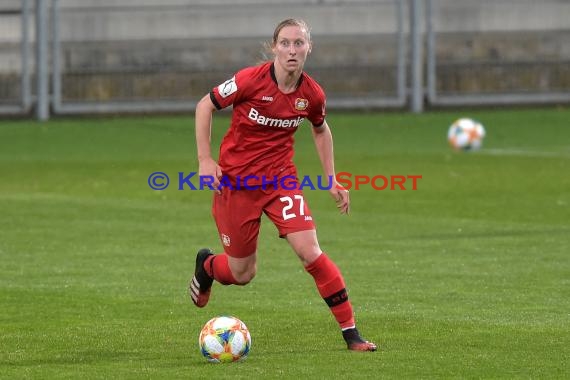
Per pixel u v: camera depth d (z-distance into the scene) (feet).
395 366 70.28
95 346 77.10
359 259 113.80
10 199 161.79
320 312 89.10
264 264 111.65
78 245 123.54
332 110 291.38
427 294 96.12
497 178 182.19
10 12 279.08
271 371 69.05
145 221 141.28
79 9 281.54
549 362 71.26
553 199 158.40
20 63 281.33
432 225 136.77
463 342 77.36
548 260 112.37
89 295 96.68
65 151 227.61
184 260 114.42
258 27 285.43
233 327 71.87
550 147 227.81
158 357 73.67
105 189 173.47
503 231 131.44
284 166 77.00
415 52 289.33
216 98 75.20
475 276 104.27
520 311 88.63
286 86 75.20
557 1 293.02
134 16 282.56
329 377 67.51
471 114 282.77
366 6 288.51
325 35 288.30
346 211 80.94
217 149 221.25
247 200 77.10
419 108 290.56
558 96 295.48
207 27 284.41
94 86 284.41
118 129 259.80
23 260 114.32
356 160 207.41
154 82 285.02
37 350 75.92
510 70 294.66
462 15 291.99
